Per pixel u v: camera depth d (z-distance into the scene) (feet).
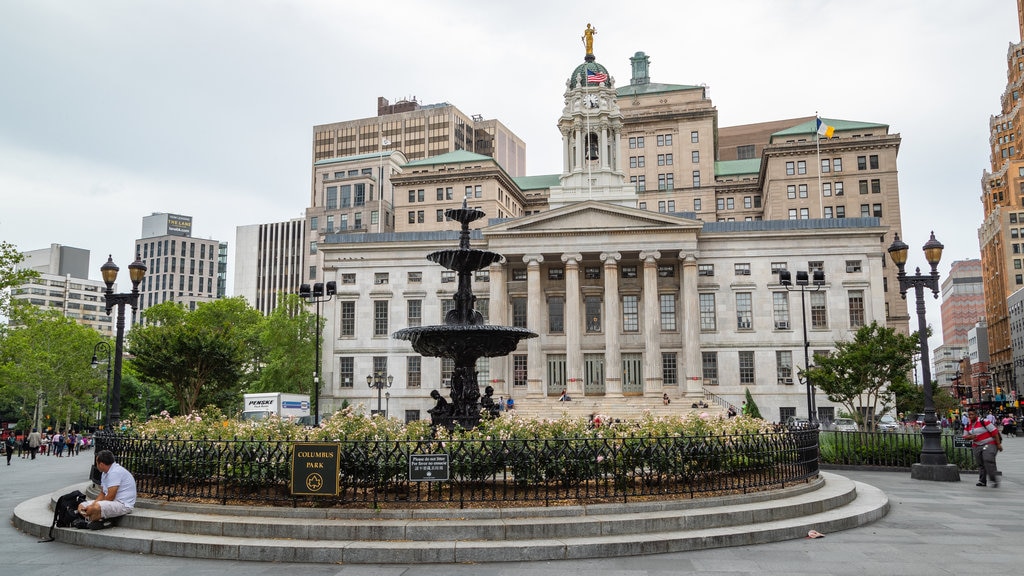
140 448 53.21
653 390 213.05
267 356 268.21
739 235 224.33
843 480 63.98
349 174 501.97
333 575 36.99
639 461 48.75
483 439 48.34
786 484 55.47
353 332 237.25
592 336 228.43
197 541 41.78
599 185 249.96
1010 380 463.83
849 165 337.31
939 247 83.97
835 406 213.66
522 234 222.48
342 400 233.14
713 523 45.19
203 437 53.11
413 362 232.53
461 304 74.64
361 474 46.68
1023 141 489.67
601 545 40.57
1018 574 36.24
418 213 368.89
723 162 393.91
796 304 220.23
